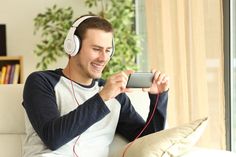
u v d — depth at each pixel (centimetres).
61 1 310
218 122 227
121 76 124
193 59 233
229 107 234
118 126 155
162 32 253
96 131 142
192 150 140
